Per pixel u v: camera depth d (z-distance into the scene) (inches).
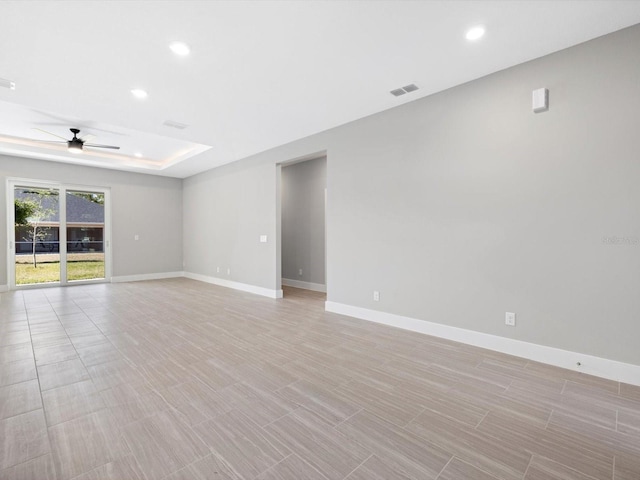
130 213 296.5
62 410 78.3
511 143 112.9
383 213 152.3
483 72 116.6
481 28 91.9
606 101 95.0
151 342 128.0
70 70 114.2
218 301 207.8
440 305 132.9
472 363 106.8
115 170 287.4
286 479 56.5
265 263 228.1
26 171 243.0
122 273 292.5
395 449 64.6
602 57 95.3
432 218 134.6
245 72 116.3
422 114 137.3
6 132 204.8
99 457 61.7
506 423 73.6
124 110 151.6
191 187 315.3
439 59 108.0
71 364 106.0
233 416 76.2
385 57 106.8
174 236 325.1
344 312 171.6
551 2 81.4
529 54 105.1
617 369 94.0
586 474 57.7
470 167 123.2
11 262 240.5
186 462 60.6
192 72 116.1
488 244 119.0
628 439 67.7
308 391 88.4
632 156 91.4
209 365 105.7
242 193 249.3
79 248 272.1
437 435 69.2
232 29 91.8
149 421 73.9
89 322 156.6
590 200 98.0
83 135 198.5
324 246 244.4
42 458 61.2
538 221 107.7
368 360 109.8
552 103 104.2
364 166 160.2
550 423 73.5
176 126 174.2
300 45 99.9
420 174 138.3
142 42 97.7
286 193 274.8
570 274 101.9
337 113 155.6
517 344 112.5
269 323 155.5
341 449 64.6
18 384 91.7
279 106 147.0
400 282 146.4
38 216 253.1
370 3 81.4
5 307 187.9
